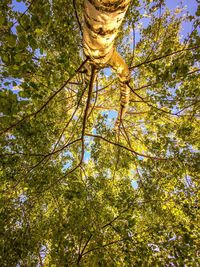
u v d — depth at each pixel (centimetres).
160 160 551
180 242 431
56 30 449
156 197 529
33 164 506
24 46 301
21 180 483
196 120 603
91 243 446
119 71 483
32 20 308
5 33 306
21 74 327
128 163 663
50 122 524
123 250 424
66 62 350
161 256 423
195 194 537
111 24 239
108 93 838
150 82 550
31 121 434
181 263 404
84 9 235
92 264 416
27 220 471
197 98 496
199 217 525
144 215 543
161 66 459
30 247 438
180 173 529
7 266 409
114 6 216
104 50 296
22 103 298
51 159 547
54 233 447
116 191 611
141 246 427
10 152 471
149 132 741
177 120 656
